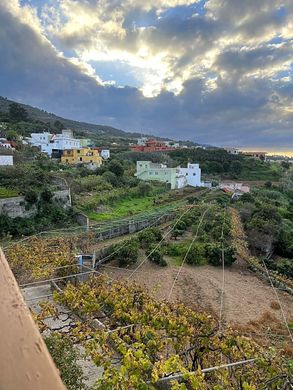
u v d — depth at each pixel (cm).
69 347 595
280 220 3083
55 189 2875
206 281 1927
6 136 5038
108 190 3869
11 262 1306
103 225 2678
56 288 1161
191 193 4766
